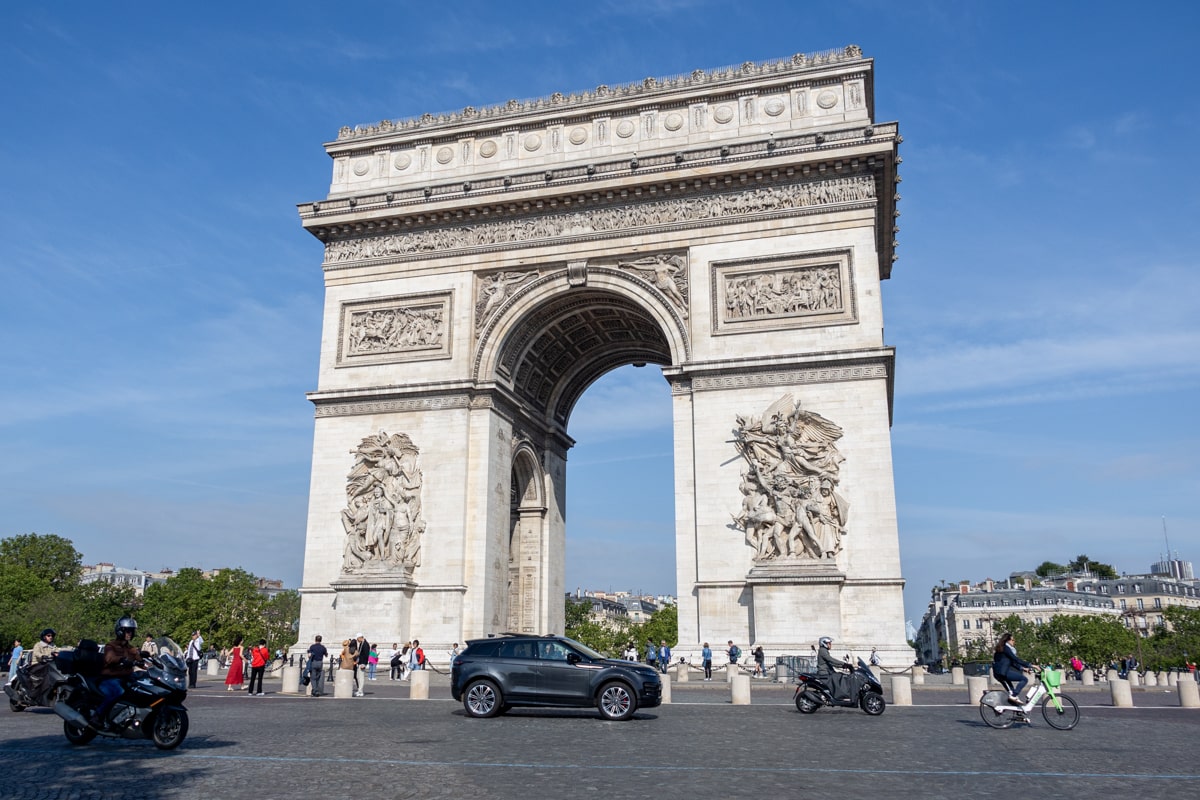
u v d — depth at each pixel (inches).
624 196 3169.3
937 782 949.8
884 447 2760.8
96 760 1088.2
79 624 7042.3
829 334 2886.3
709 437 2908.5
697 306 3021.7
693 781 946.7
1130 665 5708.7
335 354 3336.6
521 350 3351.4
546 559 3619.6
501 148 3393.2
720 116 3201.3
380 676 2893.7
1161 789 918.4
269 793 873.5
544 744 1245.1
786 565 2716.5
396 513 3100.4
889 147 2906.0
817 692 1779.0
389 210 3341.5
